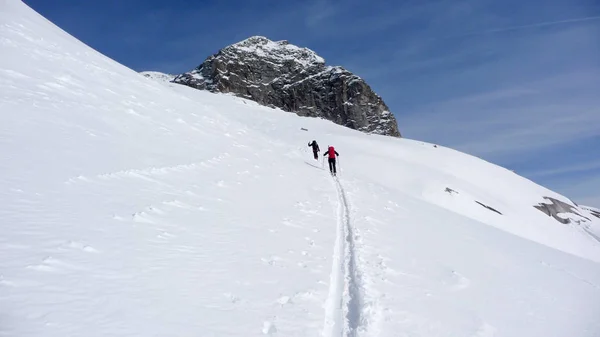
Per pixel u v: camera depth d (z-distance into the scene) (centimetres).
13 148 883
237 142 2233
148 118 1756
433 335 581
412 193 3206
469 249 1250
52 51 1866
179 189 1059
